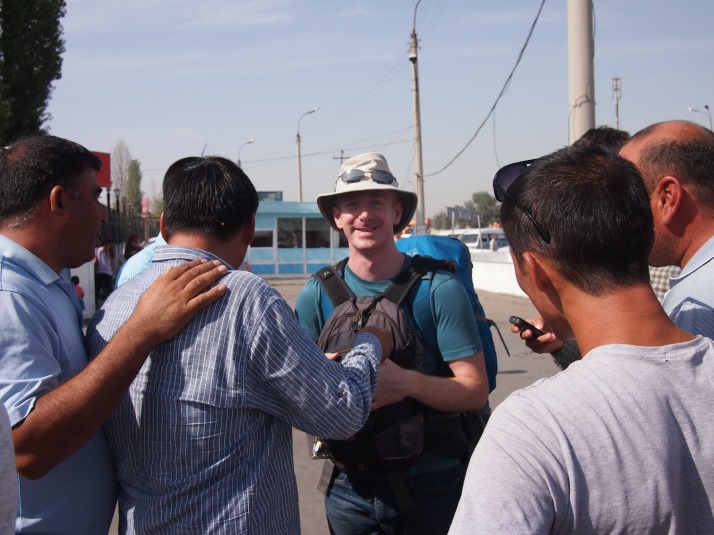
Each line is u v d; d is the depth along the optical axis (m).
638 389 1.07
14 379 1.57
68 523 1.69
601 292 1.16
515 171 1.54
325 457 2.34
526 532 0.97
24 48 13.41
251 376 1.64
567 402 1.07
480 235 27.48
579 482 1.02
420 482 2.27
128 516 1.68
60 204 1.81
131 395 1.65
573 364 1.16
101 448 1.77
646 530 1.01
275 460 1.71
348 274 2.56
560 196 1.18
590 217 1.15
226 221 1.80
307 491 4.54
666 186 1.65
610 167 1.20
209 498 1.59
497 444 1.06
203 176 1.80
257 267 25.22
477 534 0.98
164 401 1.61
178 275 1.64
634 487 1.01
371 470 2.19
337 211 2.69
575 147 1.28
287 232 25.55
